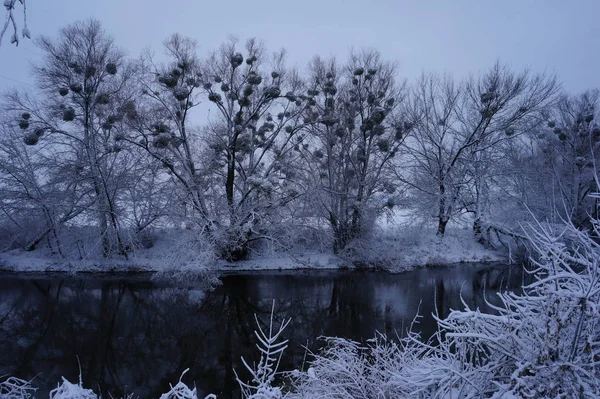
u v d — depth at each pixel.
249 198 19.73
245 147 18.83
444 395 3.06
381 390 3.67
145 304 13.11
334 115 20.42
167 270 16.19
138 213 20.47
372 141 21.97
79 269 18.08
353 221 21.66
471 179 24.39
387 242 23.34
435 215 24.88
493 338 2.86
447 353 3.37
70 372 7.99
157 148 17.95
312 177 21.05
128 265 18.58
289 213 20.38
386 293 15.07
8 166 18.88
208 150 20.17
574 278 2.71
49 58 17.69
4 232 20.27
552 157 21.83
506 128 22.97
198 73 18.45
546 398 2.65
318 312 12.41
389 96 22.14
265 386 3.42
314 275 18.73
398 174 23.84
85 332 10.38
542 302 2.89
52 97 18.38
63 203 19.02
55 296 13.91
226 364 8.44
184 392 3.20
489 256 23.31
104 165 19.16
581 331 2.84
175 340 9.87
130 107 17.06
